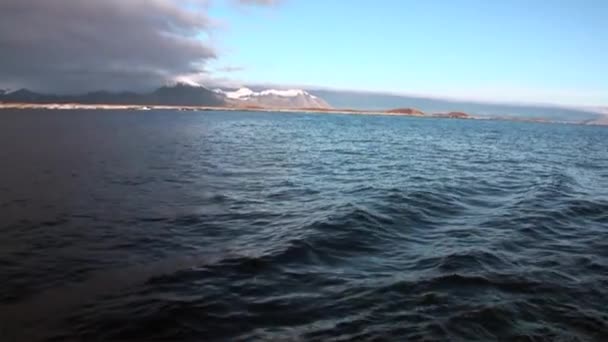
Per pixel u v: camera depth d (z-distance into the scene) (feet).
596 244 38.37
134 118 410.31
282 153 120.67
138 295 26.45
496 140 227.61
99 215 47.62
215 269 30.78
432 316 23.68
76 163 91.71
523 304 25.25
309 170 86.07
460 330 22.29
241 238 38.73
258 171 83.97
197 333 22.03
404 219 45.62
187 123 321.11
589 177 87.61
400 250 35.53
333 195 59.21
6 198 56.24
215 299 25.77
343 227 41.09
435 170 89.51
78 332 22.20
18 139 149.69
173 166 89.45
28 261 32.78
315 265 31.71
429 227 43.24
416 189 63.36
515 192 64.75
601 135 401.49
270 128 278.87
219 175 78.18
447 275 29.50
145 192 61.31
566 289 27.63
